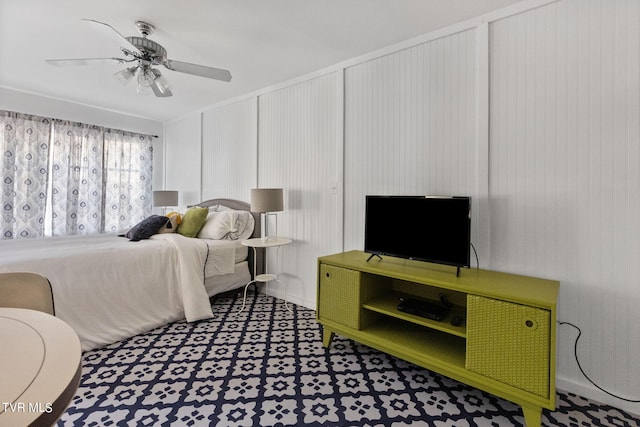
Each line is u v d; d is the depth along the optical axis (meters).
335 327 2.26
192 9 2.05
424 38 2.37
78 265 2.27
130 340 2.42
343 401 1.74
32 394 0.60
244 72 3.11
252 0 1.96
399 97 2.52
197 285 2.82
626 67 1.68
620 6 1.69
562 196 1.85
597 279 1.76
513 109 2.01
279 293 3.48
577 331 1.81
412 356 1.89
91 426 1.52
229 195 4.05
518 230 2.00
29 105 3.72
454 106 2.25
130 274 2.52
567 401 1.75
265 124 3.59
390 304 2.15
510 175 2.02
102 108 4.36
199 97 3.91
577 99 1.81
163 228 3.34
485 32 2.09
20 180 3.66
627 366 1.68
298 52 2.67
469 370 1.67
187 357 2.19
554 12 1.87
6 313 1.02
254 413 1.63
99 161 4.32
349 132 2.84
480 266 2.13
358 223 2.79
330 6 2.02
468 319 1.68
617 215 1.70
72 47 2.58
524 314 1.49
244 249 3.48
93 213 4.28
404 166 2.50
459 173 2.23
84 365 2.06
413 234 2.12
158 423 1.55
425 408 1.68
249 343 2.41
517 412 1.66
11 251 2.40
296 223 3.30
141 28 2.22
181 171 4.82
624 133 1.68
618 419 1.60
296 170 3.28
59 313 2.14
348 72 2.85
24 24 2.23
